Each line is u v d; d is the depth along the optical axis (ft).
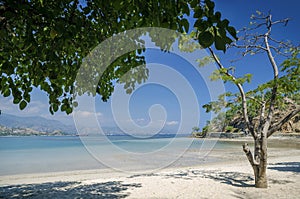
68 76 10.79
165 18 7.43
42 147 124.47
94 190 28.25
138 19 9.35
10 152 97.35
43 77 9.83
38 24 8.41
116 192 26.66
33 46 7.71
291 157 66.49
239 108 31.58
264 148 26.71
